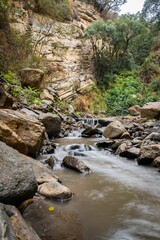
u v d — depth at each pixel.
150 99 19.05
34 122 6.03
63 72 20.58
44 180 4.04
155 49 26.45
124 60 24.81
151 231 3.03
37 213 3.27
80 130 10.86
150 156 6.00
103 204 3.79
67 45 22.94
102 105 20.19
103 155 6.94
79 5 28.41
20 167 2.86
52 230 2.92
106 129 9.44
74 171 5.37
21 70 13.17
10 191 2.55
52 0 20.27
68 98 19.14
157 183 4.86
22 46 14.77
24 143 5.05
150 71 23.66
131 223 3.22
